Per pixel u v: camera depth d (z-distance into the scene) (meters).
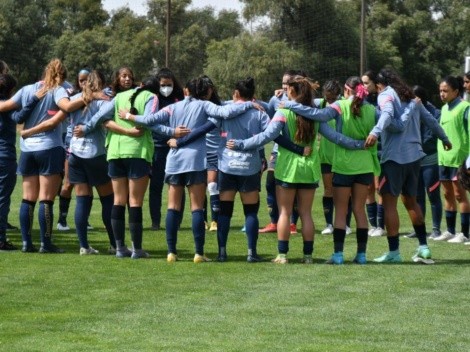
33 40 95.38
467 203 22.69
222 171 18.81
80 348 12.09
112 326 13.31
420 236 19.19
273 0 96.94
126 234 23.25
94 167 19.58
